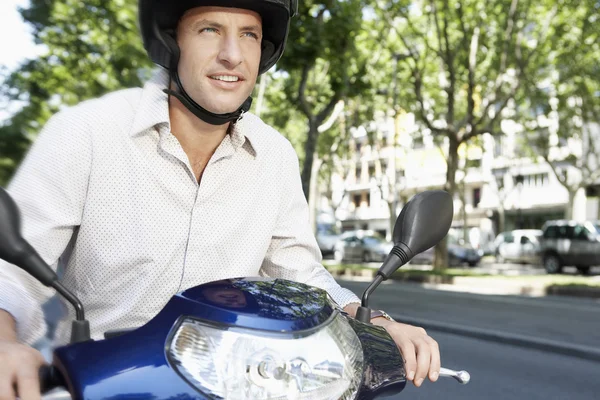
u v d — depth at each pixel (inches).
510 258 1177.4
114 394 40.1
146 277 57.7
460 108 1231.5
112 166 56.9
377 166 1889.8
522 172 1873.8
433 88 1111.6
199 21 55.1
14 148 560.4
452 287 750.5
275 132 66.4
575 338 363.6
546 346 350.0
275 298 44.9
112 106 58.4
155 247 57.6
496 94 842.8
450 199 59.4
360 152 2315.5
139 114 57.6
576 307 520.7
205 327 41.8
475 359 325.4
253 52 56.9
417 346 56.1
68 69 587.8
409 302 555.5
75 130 56.6
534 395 252.8
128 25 568.4
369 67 989.2
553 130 1357.0
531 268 1219.9
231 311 42.2
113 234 57.1
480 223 1980.8
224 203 60.4
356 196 2374.5
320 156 1550.2
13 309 50.2
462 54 900.6
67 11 568.1
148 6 54.7
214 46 55.6
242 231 61.4
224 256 60.2
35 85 581.0
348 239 1409.9
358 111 1294.3
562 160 1669.5
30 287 53.4
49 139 56.8
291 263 68.0
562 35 867.4
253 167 62.6
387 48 879.7
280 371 41.4
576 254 1010.7
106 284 57.9
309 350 42.9
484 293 650.2
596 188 1702.8
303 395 42.3
